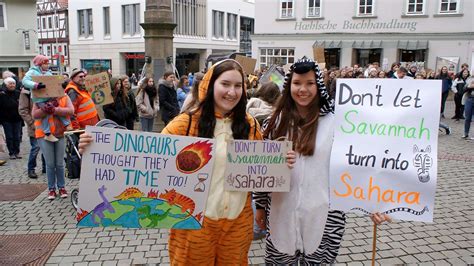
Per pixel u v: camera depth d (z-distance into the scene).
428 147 2.42
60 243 4.31
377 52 24.06
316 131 2.48
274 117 2.61
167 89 7.91
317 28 24.81
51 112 5.32
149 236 4.49
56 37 41.69
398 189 2.45
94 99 6.65
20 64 24.61
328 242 2.54
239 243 2.50
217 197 2.41
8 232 4.60
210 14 33.38
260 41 26.27
